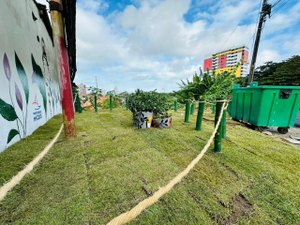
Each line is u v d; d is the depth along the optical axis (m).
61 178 1.52
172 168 1.77
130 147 2.40
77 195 1.28
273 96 3.46
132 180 1.52
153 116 3.85
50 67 5.18
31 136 2.80
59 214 1.09
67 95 2.63
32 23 3.49
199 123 3.48
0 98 2.06
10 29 2.39
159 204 1.22
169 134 3.15
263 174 1.67
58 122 4.20
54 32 2.40
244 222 1.08
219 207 1.21
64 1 2.60
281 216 1.13
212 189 1.41
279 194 1.36
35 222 1.02
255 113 3.73
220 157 2.07
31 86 3.18
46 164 1.79
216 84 8.62
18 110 2.54
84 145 2.46
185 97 9.12
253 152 2.27
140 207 0.78
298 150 2.39
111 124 4.23
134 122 3.85
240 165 1.86
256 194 1.36
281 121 3.58
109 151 2.23
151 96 3.86
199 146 2.48
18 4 2.73
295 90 3.40
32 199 1.22
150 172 1.67
